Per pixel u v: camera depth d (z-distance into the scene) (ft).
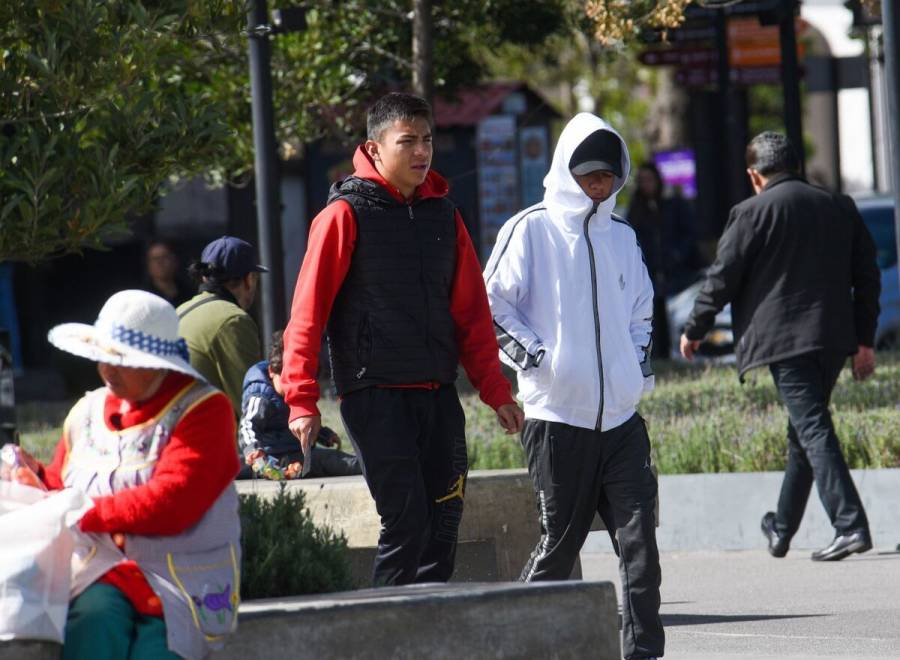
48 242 67.51
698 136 208.13
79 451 48.39
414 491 61.93
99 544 46.88
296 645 48.83
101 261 261.03
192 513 46.60
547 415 63.93
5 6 68.39
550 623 52.60
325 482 79.10
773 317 91.97
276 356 84.89
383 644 50.08
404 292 61.98
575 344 63.62
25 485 48.06
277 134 150.82
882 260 203.51
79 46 68.23
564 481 64.03
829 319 91.71
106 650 45.65
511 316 64.39
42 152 66.44
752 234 91.71
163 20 68.28
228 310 77.10
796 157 93.71
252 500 61.62
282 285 115.65
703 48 191.01
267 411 84.33
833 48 298.35
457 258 64.08
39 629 45.01
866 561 96.78
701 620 80.59
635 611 62.75
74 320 263.49
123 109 68.18
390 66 157.99
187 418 47.06
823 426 92.38
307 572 58.65
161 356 46.96
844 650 71.61
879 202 212.43
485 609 51.62
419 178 62.28
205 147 70.59
